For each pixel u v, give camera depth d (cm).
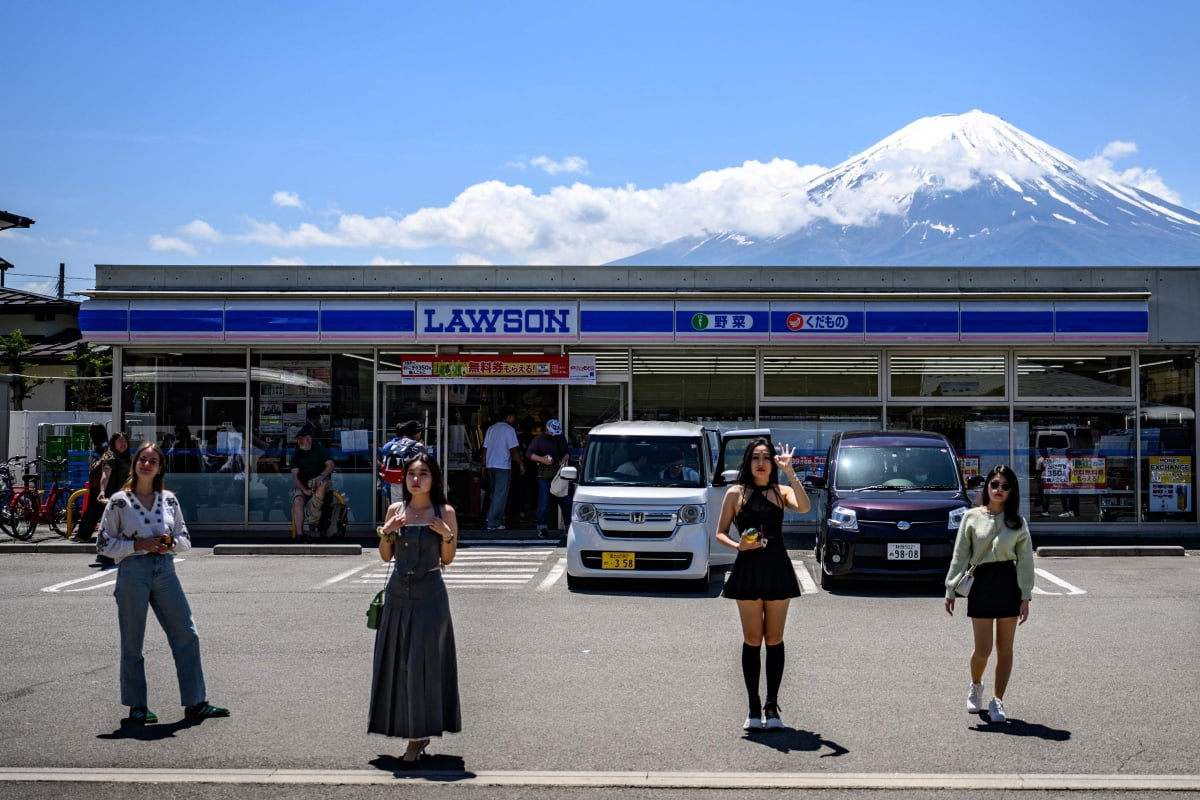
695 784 618
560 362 1984
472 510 2020
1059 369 1997
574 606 1245
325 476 1861
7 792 605
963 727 738
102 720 758
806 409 1991
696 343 1956
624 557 1349
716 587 1394
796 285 1975
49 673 901
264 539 1892
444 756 675
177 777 631
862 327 1945
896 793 604
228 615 1173
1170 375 1997
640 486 1414
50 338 3788
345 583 1414
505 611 1211
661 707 793
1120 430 1991
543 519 1884
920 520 1357
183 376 2009
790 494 764
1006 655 753
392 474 1300
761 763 660
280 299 1958
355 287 1997
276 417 2009
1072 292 1952
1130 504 1991
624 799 598
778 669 739
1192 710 781
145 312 1955
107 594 1320
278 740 709
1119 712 775
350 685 857
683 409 1991
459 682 870
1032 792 604
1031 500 1986
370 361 2003
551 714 774
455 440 2014
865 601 1295
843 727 739
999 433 1989
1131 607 1236
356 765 659
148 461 764
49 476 2167
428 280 1995
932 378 1997
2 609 1209
